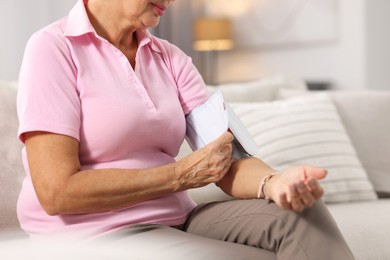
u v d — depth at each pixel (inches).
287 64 235.1
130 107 67.5
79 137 65.7
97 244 60.9
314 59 224.5
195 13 284.0
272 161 101.9
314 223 58.3
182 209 70.9
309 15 224.7
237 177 69.0
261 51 246.5
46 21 232.4
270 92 122.6
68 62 67.1
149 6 70.8
